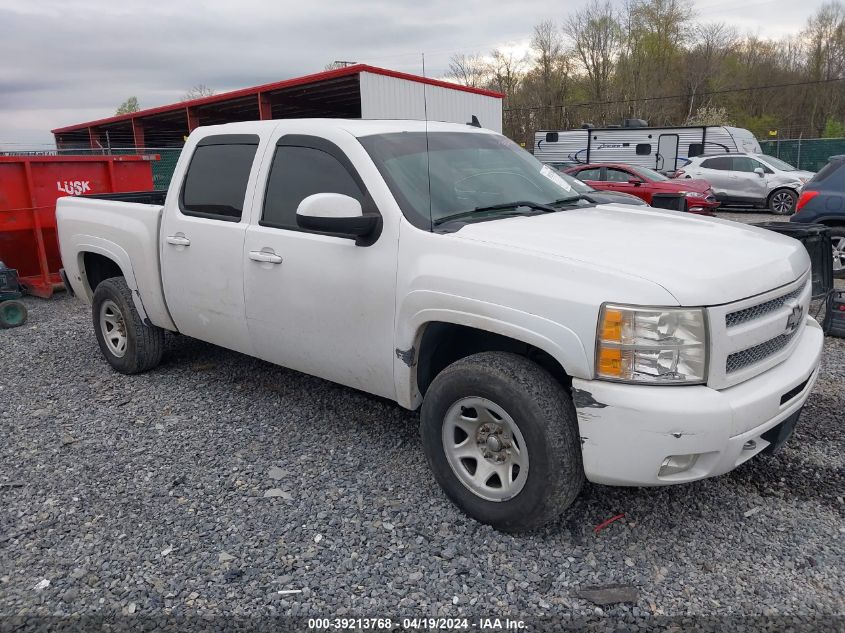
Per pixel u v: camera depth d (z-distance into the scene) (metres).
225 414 4.59
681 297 2.63
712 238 3.26
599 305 2.67
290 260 3.81
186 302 4.62
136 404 4.82
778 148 30.66
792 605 2.64
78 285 5.71
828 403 4.50
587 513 3.28
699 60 47.94
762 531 3.12
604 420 2.71
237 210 4.22
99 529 3.26
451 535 3.12
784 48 48.25
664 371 2.65
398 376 3.44
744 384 2.85
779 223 5.97
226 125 4.56
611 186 15.16
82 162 9.00
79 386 5.25
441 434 3.22
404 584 2.81
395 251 3.36
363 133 3.76
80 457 4.02
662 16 48.00
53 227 8.89
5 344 6.62
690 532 3.12
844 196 8.38
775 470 3.64
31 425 4.52
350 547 3.06
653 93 47.84
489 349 3.50
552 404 2.84
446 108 16.80
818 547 2.99
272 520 3.29
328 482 3.64
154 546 3.11
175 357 5.80
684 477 2.75
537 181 4.21
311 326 3.80
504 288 2.91
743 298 2.78
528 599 2.71
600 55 48.25
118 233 5.04
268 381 5.18
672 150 22.02
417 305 3.22
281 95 17.42
